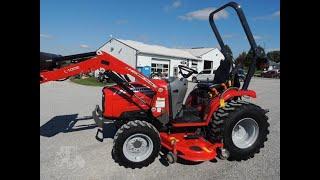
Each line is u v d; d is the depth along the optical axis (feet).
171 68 90.27
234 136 14.43
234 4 14.56
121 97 14.23
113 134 18.19
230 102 14.67
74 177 11.93
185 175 12.27
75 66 13.74
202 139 14.52
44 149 15.21
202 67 106.52
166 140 13.71
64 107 29.17
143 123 12.92
